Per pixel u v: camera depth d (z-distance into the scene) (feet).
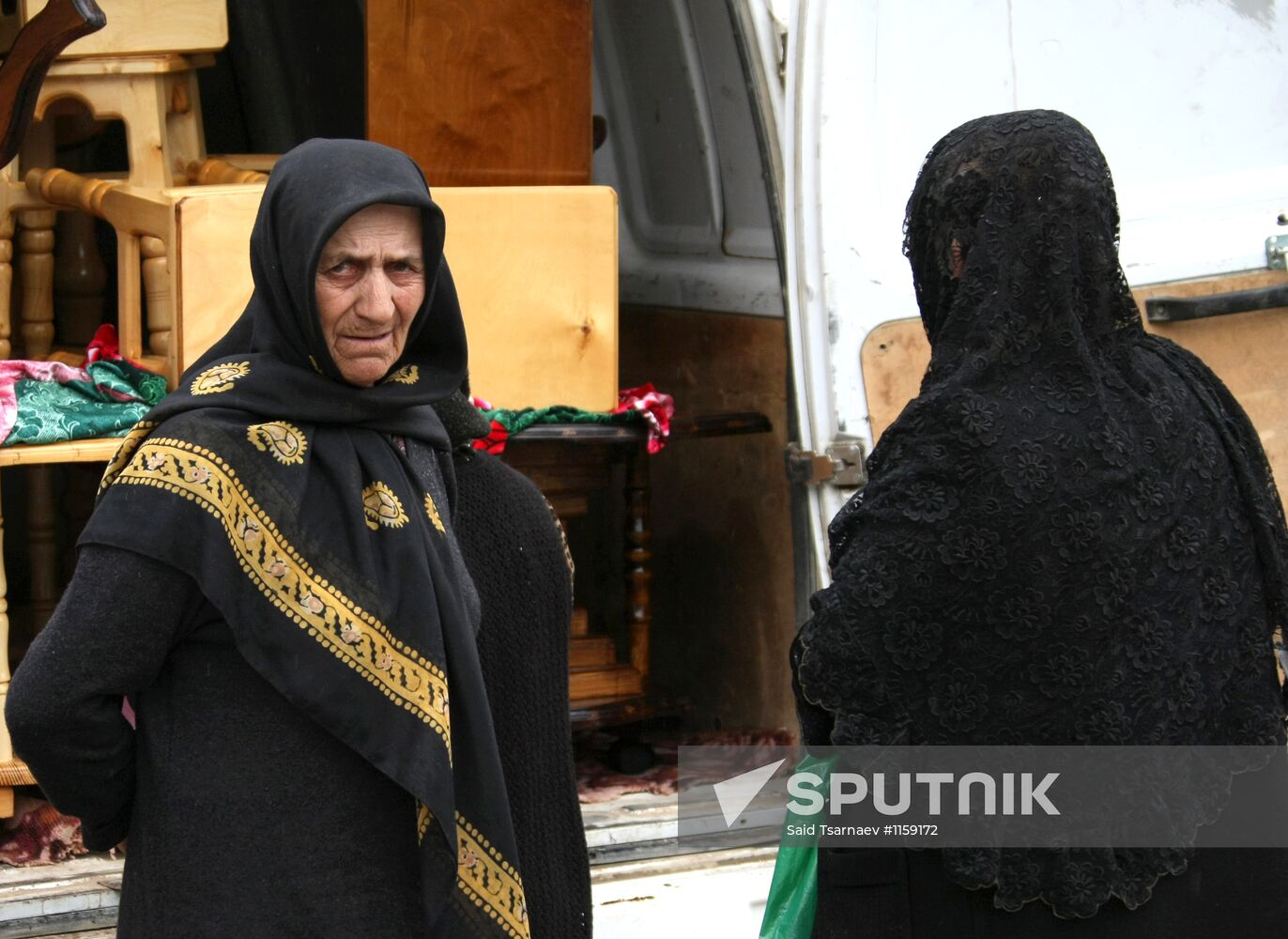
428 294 13.44
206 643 12.61
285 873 12.35
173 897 12.37
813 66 22.45
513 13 23.18
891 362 22.67
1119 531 12.71
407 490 13.24
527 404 22.89
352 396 13.10
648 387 24.13
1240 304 22.90
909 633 12.85
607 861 22.36
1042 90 23.30
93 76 21.97
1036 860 12.75
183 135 24.35
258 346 13.33
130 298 22.21
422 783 12.41
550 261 22.75
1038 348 13.02
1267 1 24.20
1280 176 23.97
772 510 25.55
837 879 13.52
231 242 20.85
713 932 21.86
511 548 14.99
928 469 12.92
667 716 26.61
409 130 23.13
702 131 26.53
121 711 12.63
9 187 22.84
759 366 25.80
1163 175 23.66
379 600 12.62
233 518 12.31
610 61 28.22
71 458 20.10
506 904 13.19
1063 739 12.70
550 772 14.90
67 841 20.45
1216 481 13.50
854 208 22.57
